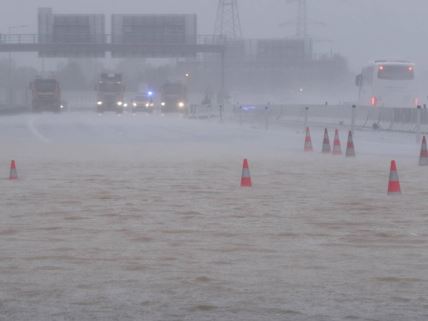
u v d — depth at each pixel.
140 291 19.25
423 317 17.17
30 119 151.75
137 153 63.84
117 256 23.33
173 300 18.45
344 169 49.91
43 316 17.16
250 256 23.41
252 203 34.47
